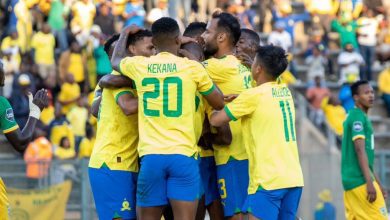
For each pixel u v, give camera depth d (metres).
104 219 28.56
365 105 39.56
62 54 64.50
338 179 58.81
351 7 76.12
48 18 67.06
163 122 27.31
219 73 29.30
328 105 67.94
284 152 28.48
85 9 67.62
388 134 71.00
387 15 80.00
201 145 29.77
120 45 28.70
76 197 52.56
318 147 60.66
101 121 28.84
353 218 39.53
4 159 55.34
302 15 76.75
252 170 28.69
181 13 69.69
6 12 67.44
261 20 76.50
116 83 28.06
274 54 28.69
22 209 51.31
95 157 28.70
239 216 29.36
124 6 70.62
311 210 58.03
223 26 29.50
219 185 29.58
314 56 72.12
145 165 27.30
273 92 28.58
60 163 52.66
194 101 27.73
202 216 29.58
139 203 27.61
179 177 27.27
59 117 59.31
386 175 55.81
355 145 39.09
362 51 74.69
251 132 28.56
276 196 28.34
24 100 60.09
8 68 62.62
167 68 27.45
